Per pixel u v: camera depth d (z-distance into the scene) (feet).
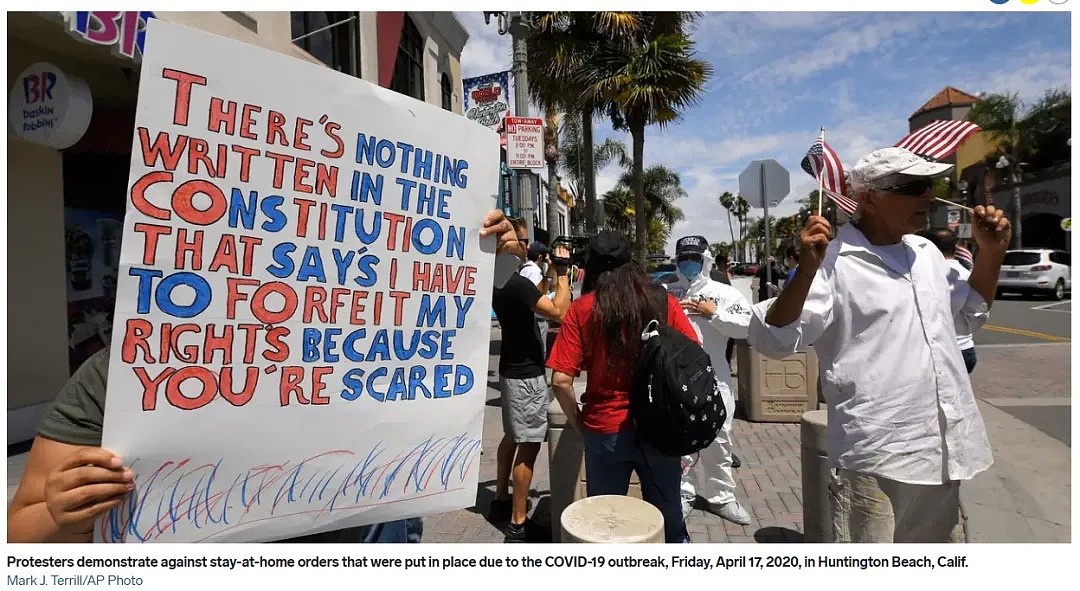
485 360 6.11
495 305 11.39
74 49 16.85
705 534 11.54
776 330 6.76
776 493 13.55
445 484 5.83
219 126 4.58
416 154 5.60
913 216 6.78
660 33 48.44
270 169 4.83
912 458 6.49
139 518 4.42
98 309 20.34
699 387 7.50
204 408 4.62
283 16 22.82
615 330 8.14
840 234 7.11
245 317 4.77
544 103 50.29
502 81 25.73
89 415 4.32
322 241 5.10
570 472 10.66
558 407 10.76
